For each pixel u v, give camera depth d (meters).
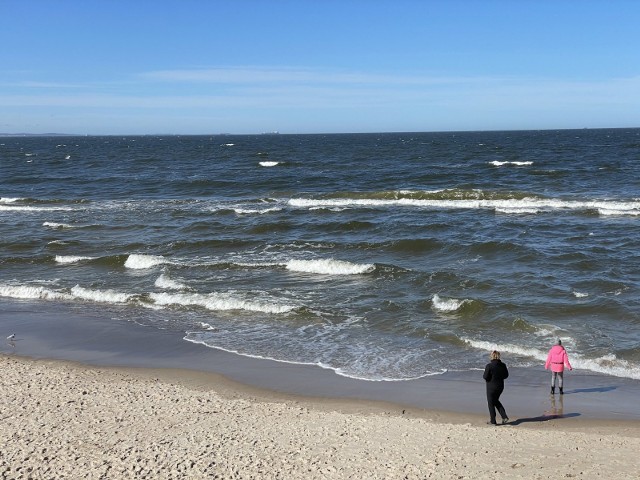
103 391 13.23
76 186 54.94
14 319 19.30
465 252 25.91
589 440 10.45
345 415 11.88
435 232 30.44
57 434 10.70
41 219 36.91
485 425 11.50
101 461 9.54
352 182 53.69
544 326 16.92
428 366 14.75
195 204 42.69
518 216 34.97
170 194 48.91
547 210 36.72
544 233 29.56
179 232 32.28
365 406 12.51
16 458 9.66
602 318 17.62
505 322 17.47
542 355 15.14
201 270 24.53
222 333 17.53
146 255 26.59
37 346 16.75
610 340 15.95
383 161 80.12
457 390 13.31
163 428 11.05
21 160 95.81
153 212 39.03
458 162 75.12
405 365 14.84
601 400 12.62
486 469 9.20
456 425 11.36
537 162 70.69
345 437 10.62
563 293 19.81
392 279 22.42
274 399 12.91
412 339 16.62
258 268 24.50
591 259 23.75
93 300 21.19
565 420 11.68
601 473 8.99
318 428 11.09
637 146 105.88
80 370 14.77
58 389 13.32
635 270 22.27
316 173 62.91
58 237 31.47
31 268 25.70
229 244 28.95
